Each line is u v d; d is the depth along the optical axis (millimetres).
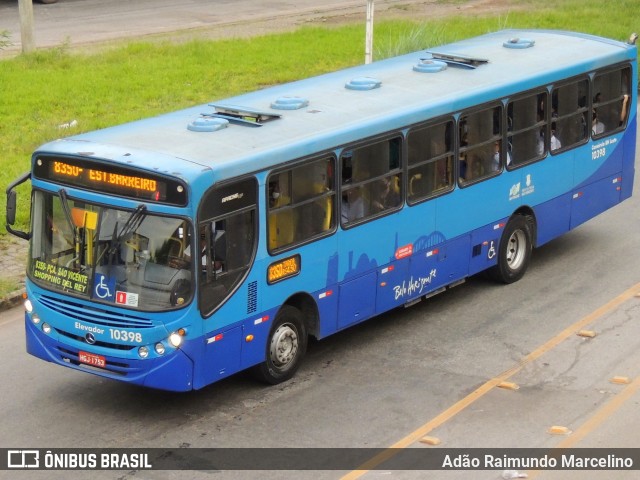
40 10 43438
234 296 13367
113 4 45406
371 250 15406
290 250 14078
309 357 15508
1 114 27594
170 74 31891
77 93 29672
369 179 15195
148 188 12703
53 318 13461
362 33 38188
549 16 40938
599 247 20328
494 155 17438
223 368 13453
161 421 13477
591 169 19750
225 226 13117
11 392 14344
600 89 19609
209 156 13180
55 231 13438
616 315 16969
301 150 14008
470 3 46000
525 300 17719
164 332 12766
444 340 16094
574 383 14516
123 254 12906
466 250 17250
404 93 16516
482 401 13969
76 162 13141
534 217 18641
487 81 17375
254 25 40938
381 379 14711
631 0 44906
